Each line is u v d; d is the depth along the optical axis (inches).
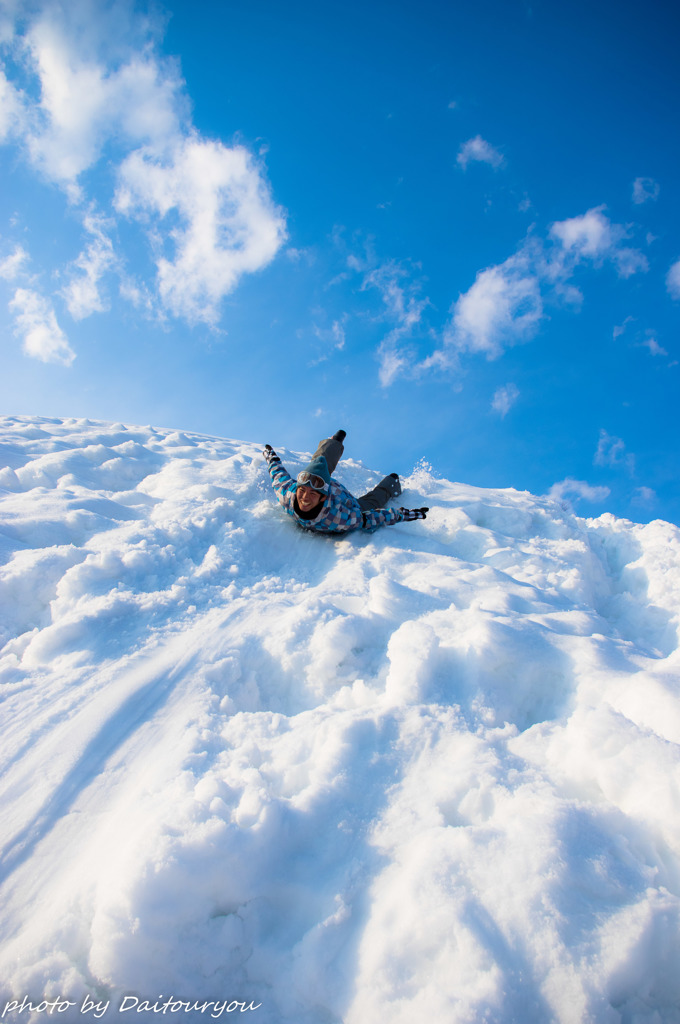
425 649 85.0
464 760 66.4
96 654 88.0
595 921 46.4
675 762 59.9
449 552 158.1
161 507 154.0
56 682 81.0
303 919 51.8
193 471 185.9
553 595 129.9
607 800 62.2
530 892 47.8
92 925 47.6
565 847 51.9
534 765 67.7
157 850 50.0
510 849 52.2
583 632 104.6
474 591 123.3
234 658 90.3
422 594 117.8
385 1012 43.1
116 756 68.2
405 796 62.2
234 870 51.6
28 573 105.7
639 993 43.9
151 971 46.5
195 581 117.6
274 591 122.2
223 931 49.8
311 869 54.1
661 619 133.8
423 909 47.6
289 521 162.9
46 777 64.5
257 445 272.4
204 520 144.1
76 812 60.3
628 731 65.4
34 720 73.2
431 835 55.6
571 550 162.2
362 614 102.2
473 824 58.9
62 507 138.6
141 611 100.7
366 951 46.9
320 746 69.2
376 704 80.0
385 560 143.0
